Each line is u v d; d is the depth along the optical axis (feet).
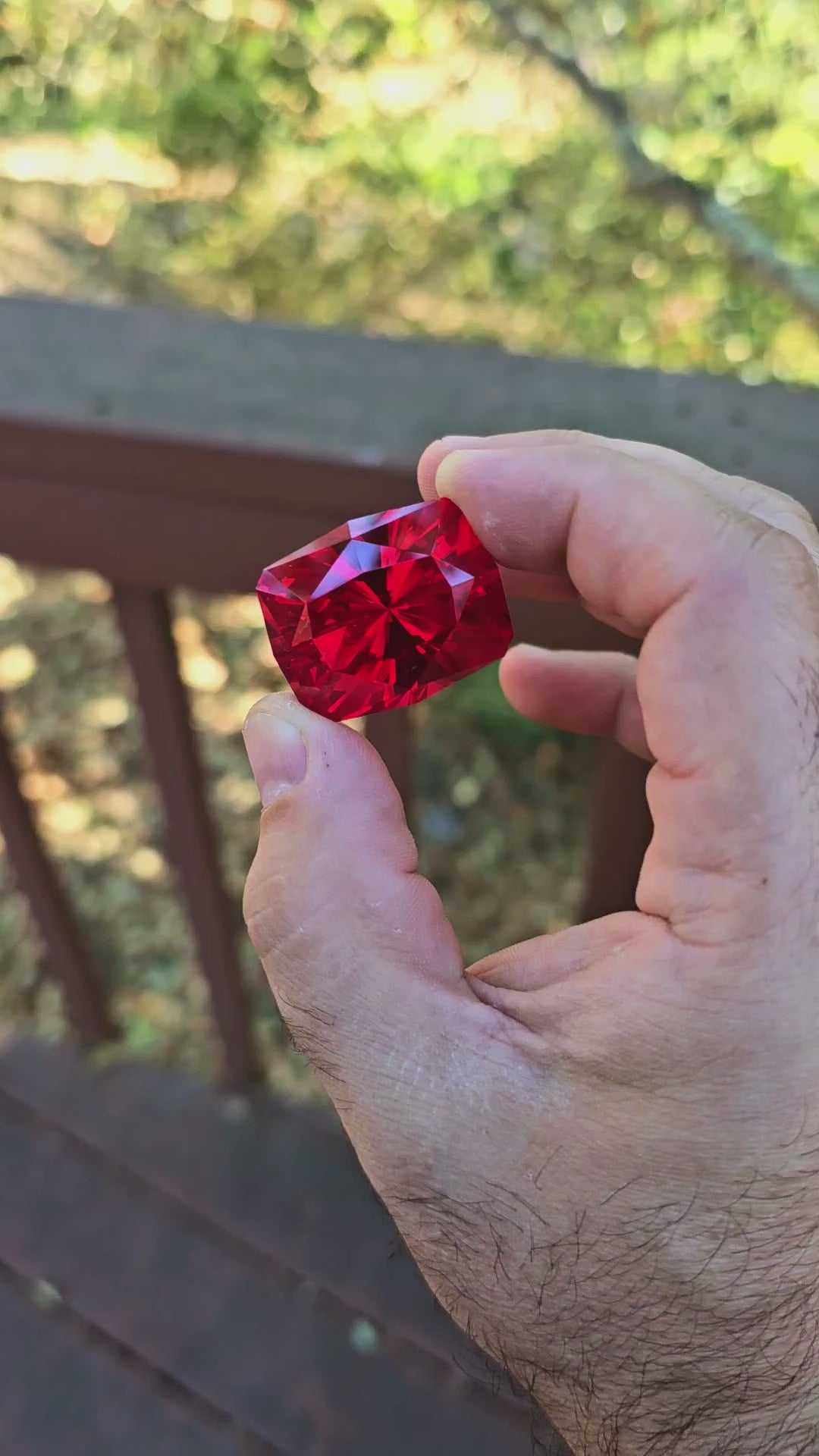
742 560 0.51
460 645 0.58
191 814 0.93
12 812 0.98
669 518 0.52
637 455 0.63
